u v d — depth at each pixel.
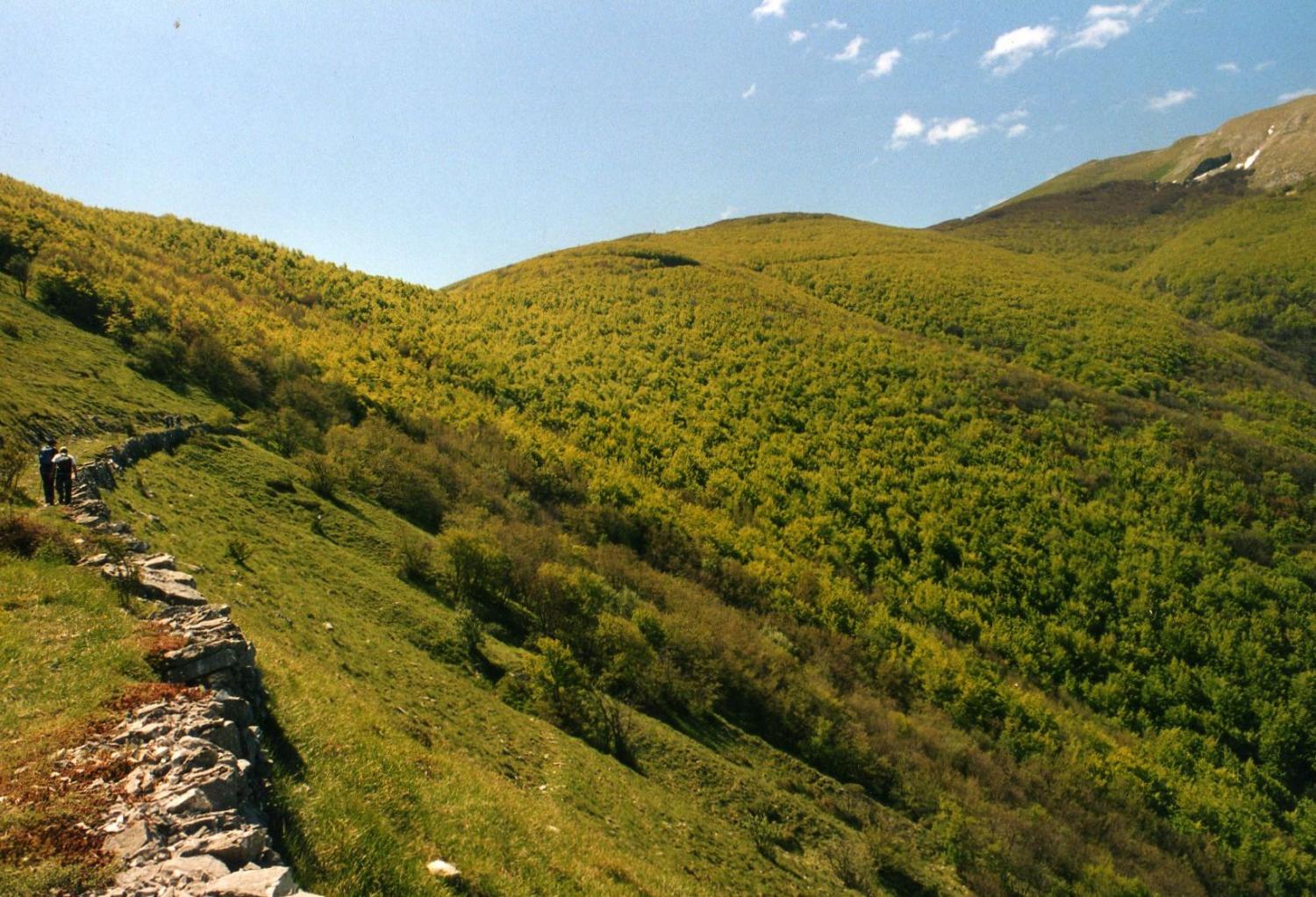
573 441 89.62
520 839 13.94
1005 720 55.50
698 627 49.47
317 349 78.94
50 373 42.12
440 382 91.69
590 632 43.50
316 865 9.49
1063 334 140.00
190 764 9.49
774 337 129.88
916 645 63.31
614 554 62.94
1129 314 151.25
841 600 66.69
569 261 190.00
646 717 38.41
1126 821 47.66
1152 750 56.81
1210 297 177.38
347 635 29.19
